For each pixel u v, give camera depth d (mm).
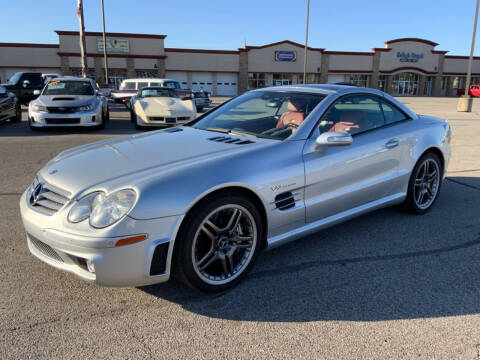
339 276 2945
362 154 3406
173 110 10289
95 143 3451
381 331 2311
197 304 2578
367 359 2076
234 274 2762
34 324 2340
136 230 2270
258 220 2787
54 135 9641
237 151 2836
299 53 43719
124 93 17656
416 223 3992
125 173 2535
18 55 35625
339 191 3289
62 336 2236
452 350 2150
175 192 2383
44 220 2418
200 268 2582
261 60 42688
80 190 2428
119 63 38031
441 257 3260
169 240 2367
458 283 2857
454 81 50750
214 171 2562
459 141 9422
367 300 2633
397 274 2980
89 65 37188
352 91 3633
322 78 45281
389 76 47781
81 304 2557
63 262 2463
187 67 40406
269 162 2830
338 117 3428
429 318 2439
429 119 4297
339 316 2457
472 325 2373
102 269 2256
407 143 3832
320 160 3100
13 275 2898
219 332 2295
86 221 2285
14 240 3500
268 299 2643
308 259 3215
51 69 36625
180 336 2256
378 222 4020
